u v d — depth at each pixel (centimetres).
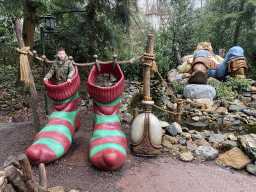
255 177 261
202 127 509
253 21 1203
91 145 281
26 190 157
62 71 323
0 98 598
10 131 408
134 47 1238
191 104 666
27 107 623
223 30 1373
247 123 532
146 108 315
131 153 320
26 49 319
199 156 312
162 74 1077
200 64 791
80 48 1037
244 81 754
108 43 964
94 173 259
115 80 1036
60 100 312
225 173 269
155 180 250
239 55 793
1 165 274
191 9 1297
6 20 808
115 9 710
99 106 306
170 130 386
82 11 830
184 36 1315
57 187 223
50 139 278
